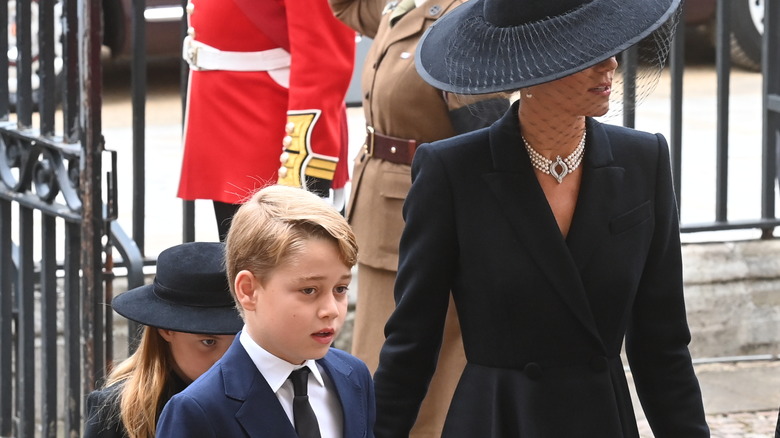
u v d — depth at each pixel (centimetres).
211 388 840
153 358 1011
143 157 1850
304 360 852
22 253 1714
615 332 977
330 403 877
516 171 963
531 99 951
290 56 1594
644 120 3244
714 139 3098
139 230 1867
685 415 1009
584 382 967
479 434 981
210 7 1612
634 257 972
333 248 822
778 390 1877
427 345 1008
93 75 1470
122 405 1002
